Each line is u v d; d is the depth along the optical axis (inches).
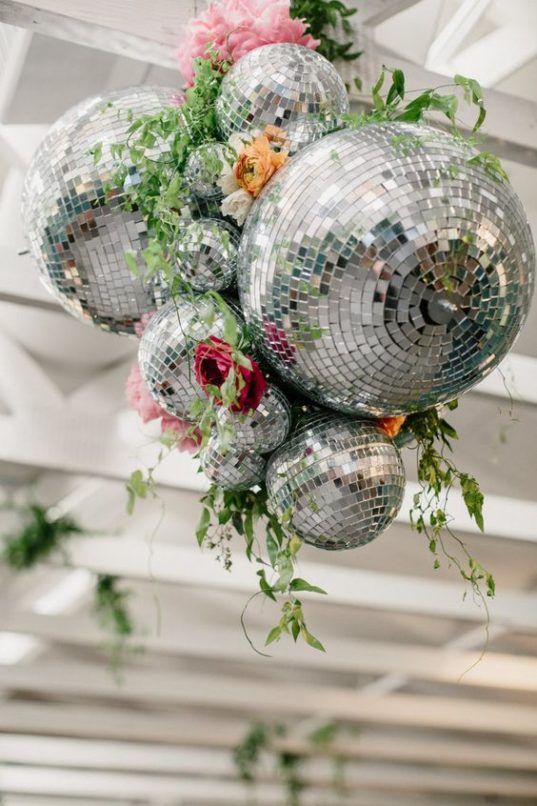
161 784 261.1
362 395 39.5
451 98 42.6
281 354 39.5
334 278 36.7
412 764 269.9
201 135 42.4
